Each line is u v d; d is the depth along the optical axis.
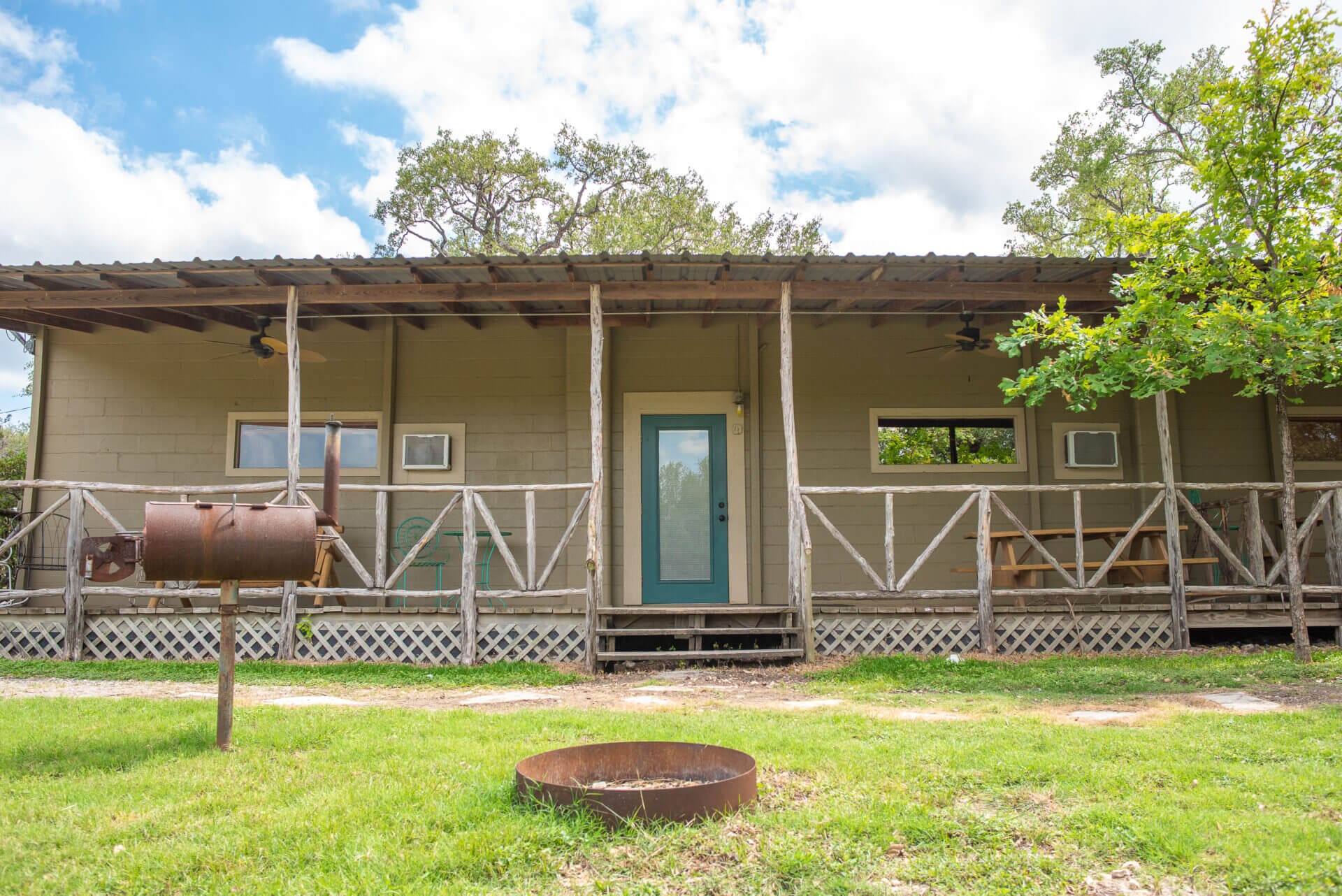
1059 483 9.80
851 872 2.70
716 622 7.75
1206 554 9.14
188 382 9.84
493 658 7.67
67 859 2.80
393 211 20.94
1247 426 9.95
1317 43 6.37
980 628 7.75
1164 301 6.53
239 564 4.04
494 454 9.73
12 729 4.66
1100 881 2.64
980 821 3.09
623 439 9.74
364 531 9.70
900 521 9.73
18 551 9.52
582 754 3.54
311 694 6.20
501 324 9.88
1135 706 5.46
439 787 3.49
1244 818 3.07
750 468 9.71
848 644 7.80
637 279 7.91
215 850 2.84
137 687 6.44
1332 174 6.47
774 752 4.11
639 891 2.58
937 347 9.24
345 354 9.86
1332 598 8.29
